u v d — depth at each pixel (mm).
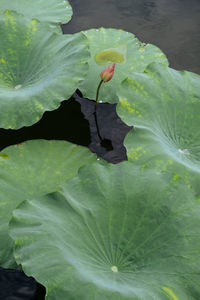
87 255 1482
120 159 2332
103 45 2801
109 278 1427
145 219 1616
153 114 2055
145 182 1714
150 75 2168
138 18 3451
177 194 1678
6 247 1687
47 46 2441
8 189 1880
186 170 1848
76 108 2627
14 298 1710
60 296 1304
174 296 1372
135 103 2062
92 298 1302
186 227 1576
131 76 2137
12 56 2420
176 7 3643
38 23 2562
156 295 1363
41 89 2137
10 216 1780
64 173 2002
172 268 1466
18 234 1463
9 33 2490
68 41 2422
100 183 1701
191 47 3158
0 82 2297
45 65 2355
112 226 1597
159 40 3205
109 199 1662
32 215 1524
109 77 2289
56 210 1580
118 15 3465
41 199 1606
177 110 2111
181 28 3361
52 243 1427
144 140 1919
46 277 1334
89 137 2449
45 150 2102
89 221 1585
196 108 2139
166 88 2150
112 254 1527
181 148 2014
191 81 2229
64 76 2168
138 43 2822
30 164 2016
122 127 2537
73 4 3561
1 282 1762
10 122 2039
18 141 2393
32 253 1399
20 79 2336
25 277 1791
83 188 1683
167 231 1575
